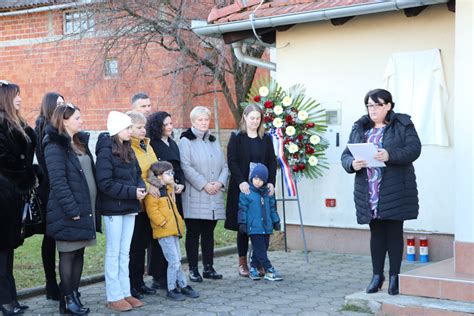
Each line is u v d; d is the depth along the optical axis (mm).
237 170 7207
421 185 7973
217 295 6609
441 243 7910
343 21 8461
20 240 5801
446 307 5504
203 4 13500
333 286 6922
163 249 6441
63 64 17766
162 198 6387
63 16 17750
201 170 7121
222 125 19000
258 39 8977
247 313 5906
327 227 8789
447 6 7738
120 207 6027
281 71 9070
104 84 15734
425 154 7941
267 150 7359
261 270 7469
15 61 18766
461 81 6008
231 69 14898
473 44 5938
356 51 8469
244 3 8961
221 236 10312
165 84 15930
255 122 7277
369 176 6055
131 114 6301
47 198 5988
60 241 5750
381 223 6164
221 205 7211
